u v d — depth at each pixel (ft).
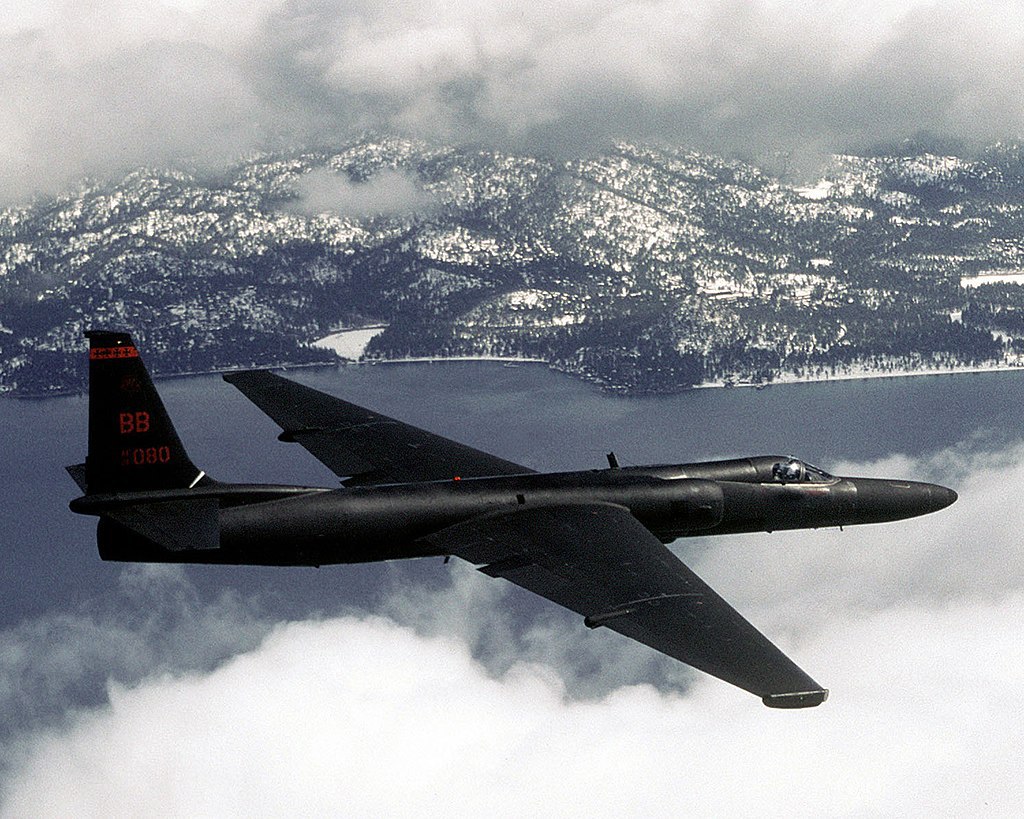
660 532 171.83
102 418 141.79
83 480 147.74
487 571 147.13
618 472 173.47
